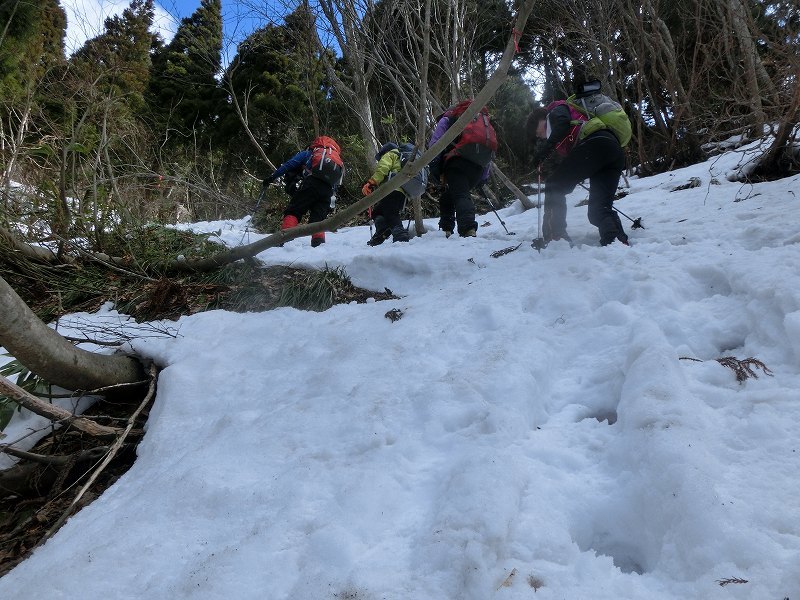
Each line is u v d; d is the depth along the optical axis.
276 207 8.50
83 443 3.03
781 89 4.61
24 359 2.76
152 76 14.96
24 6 6.34
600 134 4.02
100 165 5.67
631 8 8.00
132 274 4.86
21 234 5.03
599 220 4.10
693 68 7.29
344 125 12.69
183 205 8.83
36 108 5.71
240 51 9.37
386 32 6.80
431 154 3.11
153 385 3.34
